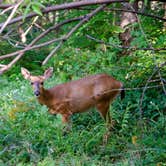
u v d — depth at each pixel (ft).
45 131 39.78
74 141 39.11
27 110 42.73
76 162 35.47
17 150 37.78
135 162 34.53
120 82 44.04
